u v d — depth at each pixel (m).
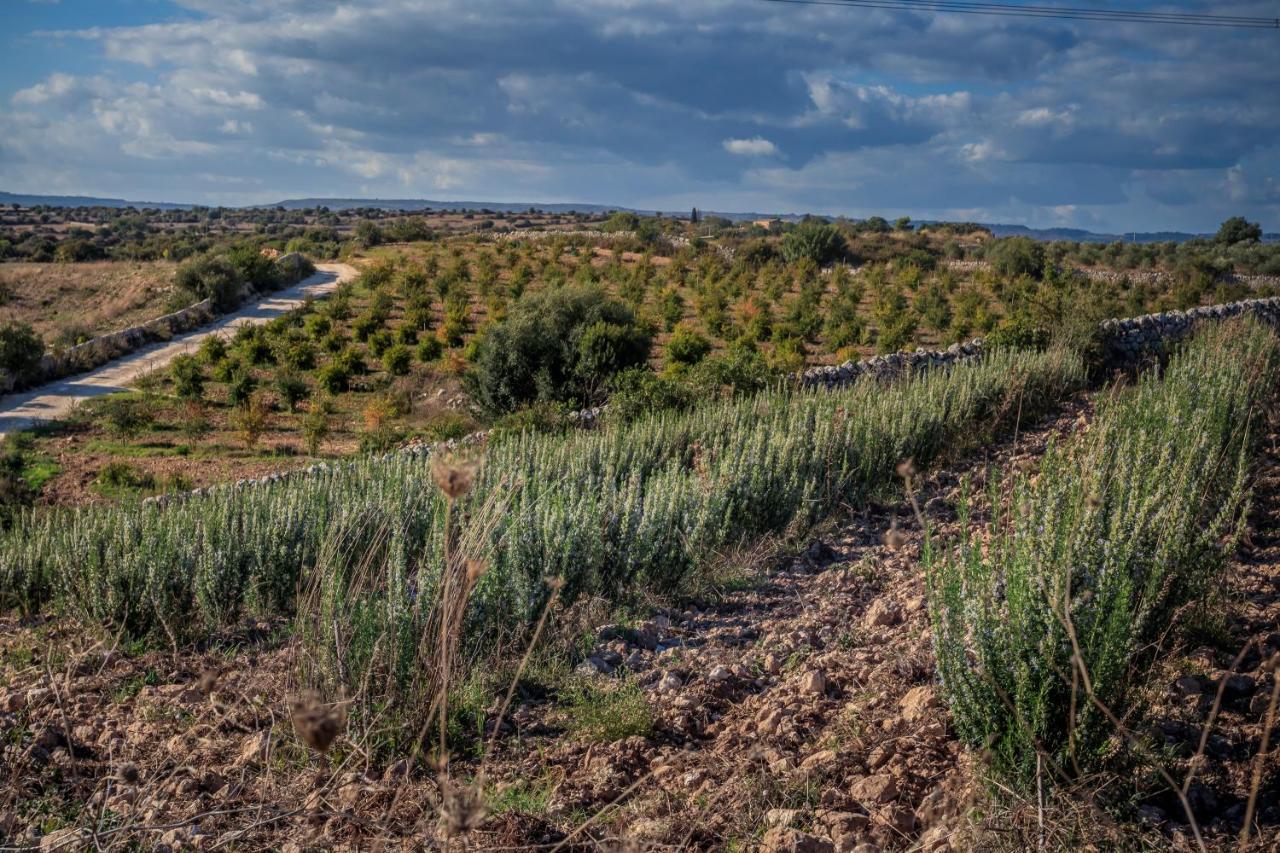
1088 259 65.31
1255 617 4.54
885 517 8.34
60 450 21.14
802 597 6.30
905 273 49.09
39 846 3.39
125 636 6.37
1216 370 8.37
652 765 3.95
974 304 37.88
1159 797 3.28
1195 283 47.25
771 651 5.25
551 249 65.88
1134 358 15.43
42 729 4.52
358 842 3.33
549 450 10.64
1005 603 3.74
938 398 10.92
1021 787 3.22
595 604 6.18
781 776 3.66
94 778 4.12
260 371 31.36
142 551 6.91
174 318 41.81
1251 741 3.50
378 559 7.38
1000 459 9.79
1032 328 16.25
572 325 23.42
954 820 3.05
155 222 188.50
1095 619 3.37
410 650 4.47
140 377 29.78
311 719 1.50
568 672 5.17
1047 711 3.34
